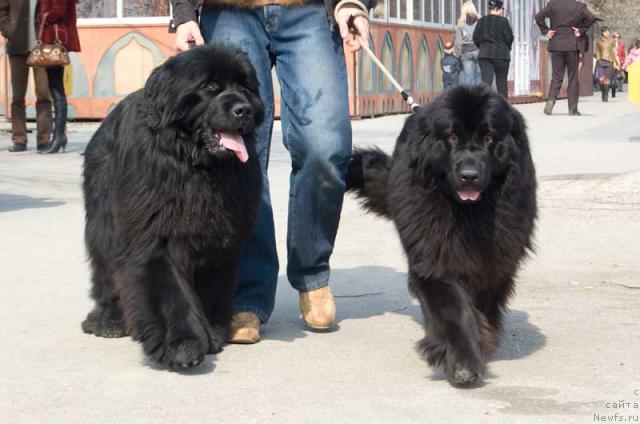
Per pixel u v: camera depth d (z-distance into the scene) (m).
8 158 15.59
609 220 10.08
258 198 5.82
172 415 4.73
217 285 5.92
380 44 24.08
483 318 5.62
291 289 7.68
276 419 4.67
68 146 17.33
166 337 5.40
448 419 4.65
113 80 22.22
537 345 5.98
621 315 6.70
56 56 15.62
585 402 4.89
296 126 6.17
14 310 6.94
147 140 5.51
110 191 5.87
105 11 22.08
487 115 5.39
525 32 33.50
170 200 5.50
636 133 20.03
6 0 16.00
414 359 5.72
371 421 4.63
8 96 22.77
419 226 5.60
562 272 8.05
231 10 6.21
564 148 16.88
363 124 21.61
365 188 6.54
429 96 27.66
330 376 5.38
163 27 21.83
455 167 5.34
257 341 6.11
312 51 6.12
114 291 6.21
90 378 5.35
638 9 73.19
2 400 4.98
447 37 28.97
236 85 5.49
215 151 5.39
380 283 7.81
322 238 6.30
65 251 9.00
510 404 4.87
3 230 10.03
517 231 5.66
